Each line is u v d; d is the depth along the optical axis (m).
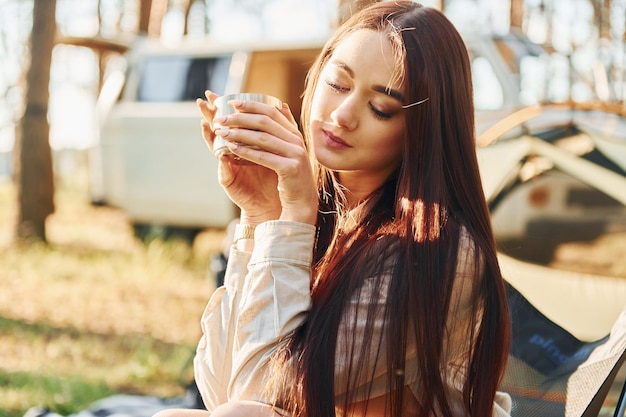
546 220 3.72
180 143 7.64
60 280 6.57
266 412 1.31
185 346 4.79
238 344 1.40
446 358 1.36
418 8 1.44
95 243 8.35
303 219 1.42
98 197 7.96
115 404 3.03
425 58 1.38
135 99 7.93
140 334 5.09
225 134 1.42
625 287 2.88
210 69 7.75
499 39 6.48
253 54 7.79
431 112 1.38
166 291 6.35
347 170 1.45
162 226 7.85
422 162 1.38
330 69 1.44
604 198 3.81
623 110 4.17
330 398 1.29
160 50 7.96
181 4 15.68
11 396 3.79
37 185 8.24
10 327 5.12
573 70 7.34
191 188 7.61
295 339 1.34
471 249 1.36
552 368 2.06
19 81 13.77
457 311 1.36
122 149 7.85
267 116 1.43
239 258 1.55
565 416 1.87
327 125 1.44
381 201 1.50
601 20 11.89
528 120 4.05
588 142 3.97
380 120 1.40
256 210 1.61
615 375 1.76
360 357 1.31
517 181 3.89
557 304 2.83
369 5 1.48
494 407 1.55
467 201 1.42
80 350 4.69
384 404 1.38
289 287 1.38
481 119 5.82
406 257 1.33
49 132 8.39
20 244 7.97
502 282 1.39
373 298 1.32
